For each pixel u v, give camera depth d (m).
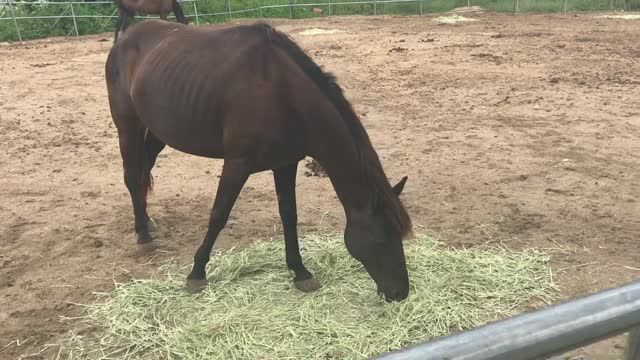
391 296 2.77
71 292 3.32
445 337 0.73
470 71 9.62
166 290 3.21
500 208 4.38
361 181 2.68
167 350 2.68
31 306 3.18
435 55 11.26
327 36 14.50
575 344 0.77
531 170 5.16
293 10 19.59
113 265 3.64
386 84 8.94
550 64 10.00
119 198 4.81
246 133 2.74
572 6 19.34
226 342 2.72
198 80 2.86
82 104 8.20
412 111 7.36
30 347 2.81
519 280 3.28
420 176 5.11
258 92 2.70
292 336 2.77
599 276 3.37
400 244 2.74
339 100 2.63
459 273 3.32
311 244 3.76
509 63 10.21
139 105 3.24
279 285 3.23
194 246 3.87
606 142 5.86
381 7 20.56
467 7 19.83
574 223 4.09
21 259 3.75
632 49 11.20
